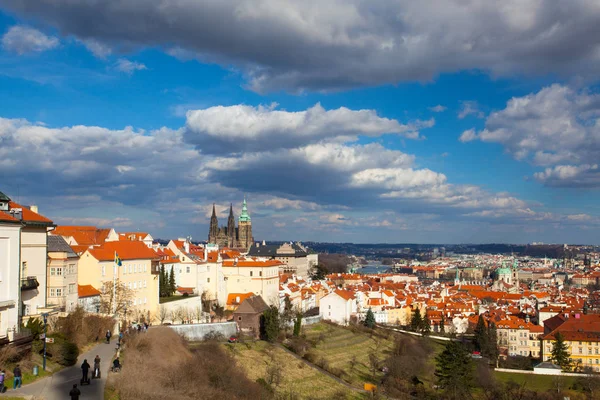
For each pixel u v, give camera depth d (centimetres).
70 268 17838
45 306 15562
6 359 10788
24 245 15125
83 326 15538
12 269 12475
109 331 15562
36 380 10894
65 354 12438
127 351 14275
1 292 12094
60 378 11275
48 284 17100
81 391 10356
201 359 16600
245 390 16050
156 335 16825
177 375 13500
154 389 11694
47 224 15838
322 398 19750
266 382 18962
